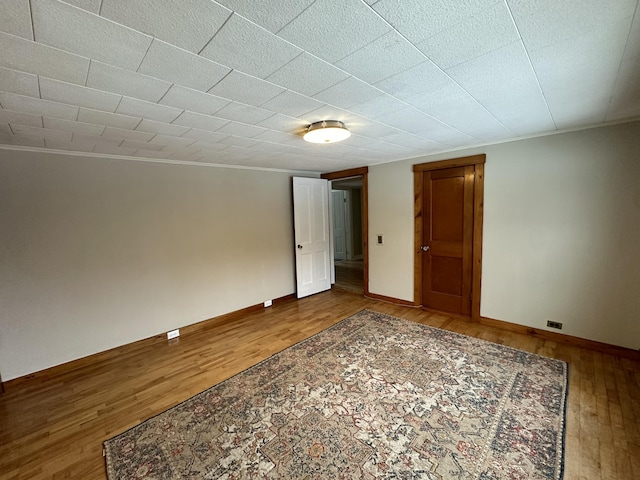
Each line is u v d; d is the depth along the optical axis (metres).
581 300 2.88
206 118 2.07
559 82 1.70
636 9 1.05
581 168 2.78
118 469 1.66
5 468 1.71
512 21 1.12
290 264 4.89
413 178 4.04
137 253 3.26
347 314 4.05
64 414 2.17
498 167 3.28
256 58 1.31
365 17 1.06
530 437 1.79
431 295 4.07
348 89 1.68
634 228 2.57
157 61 1.29
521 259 3.21
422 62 1.42
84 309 2.94
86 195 2.92
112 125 2.12
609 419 1.92
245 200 4.22
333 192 8.42
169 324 3.52
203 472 1.62
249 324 3.86
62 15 0.96
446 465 1.61
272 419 2.01
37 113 1.83
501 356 2.76
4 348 2.56
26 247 2.64
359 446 1.76
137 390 2.44
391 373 2.52
